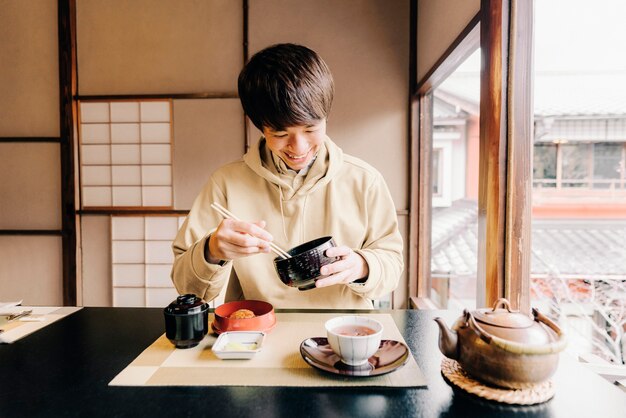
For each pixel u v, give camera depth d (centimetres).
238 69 283
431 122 275
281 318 111
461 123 449
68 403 69
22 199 295
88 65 287
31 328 106
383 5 277
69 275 291
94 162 291
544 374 66
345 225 130
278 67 92
